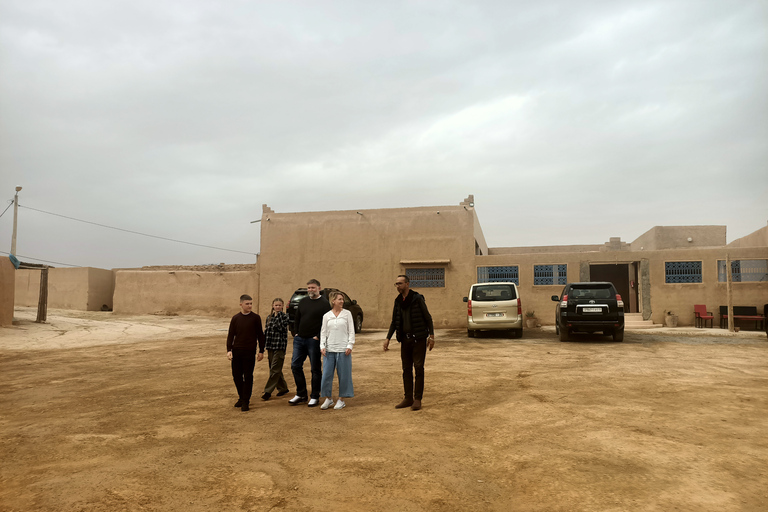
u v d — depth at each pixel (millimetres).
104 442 5520
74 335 18891
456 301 21891
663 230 24781
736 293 18875
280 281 23781
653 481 3971
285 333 8125
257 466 4562
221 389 8664
